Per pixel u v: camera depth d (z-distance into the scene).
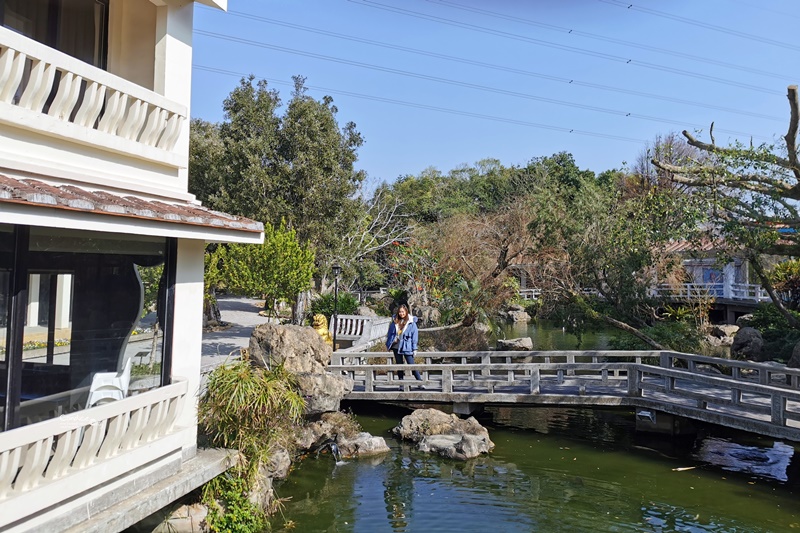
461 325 21.12
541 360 19.22
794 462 10.53
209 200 23.70
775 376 15.52
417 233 27.56
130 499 5.99
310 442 10.59
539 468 10.16
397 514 8.26
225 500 7.28
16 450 4.77
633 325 19.42
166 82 7.23
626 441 11.63
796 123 12.67
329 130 24.20
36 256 5.33
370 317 18.78
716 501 8.86
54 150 5.76
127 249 6.34
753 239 14.38
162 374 6.80
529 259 21.47
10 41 5.00
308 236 23.58
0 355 5.02
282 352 11.09
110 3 7.37
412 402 13.20
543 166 44.16
